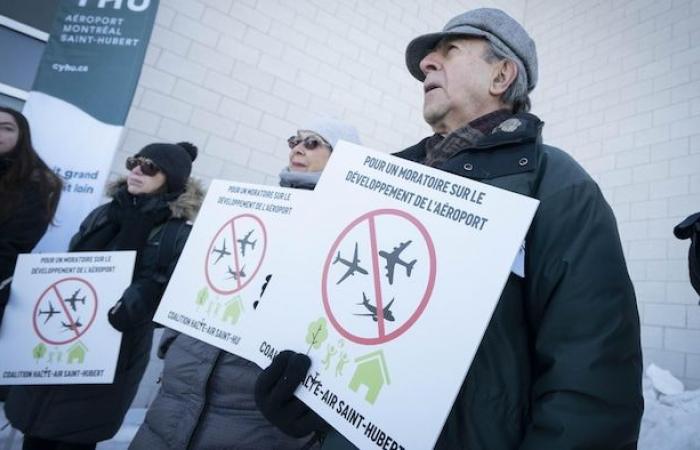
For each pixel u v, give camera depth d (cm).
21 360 112
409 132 346
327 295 56
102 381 110
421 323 48
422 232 53
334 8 323
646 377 221
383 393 47
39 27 251
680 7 283
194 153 174
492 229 49
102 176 194
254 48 288
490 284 46
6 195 169
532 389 54
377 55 338
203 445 87
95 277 118
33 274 120
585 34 344
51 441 126
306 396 51
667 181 257
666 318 237
